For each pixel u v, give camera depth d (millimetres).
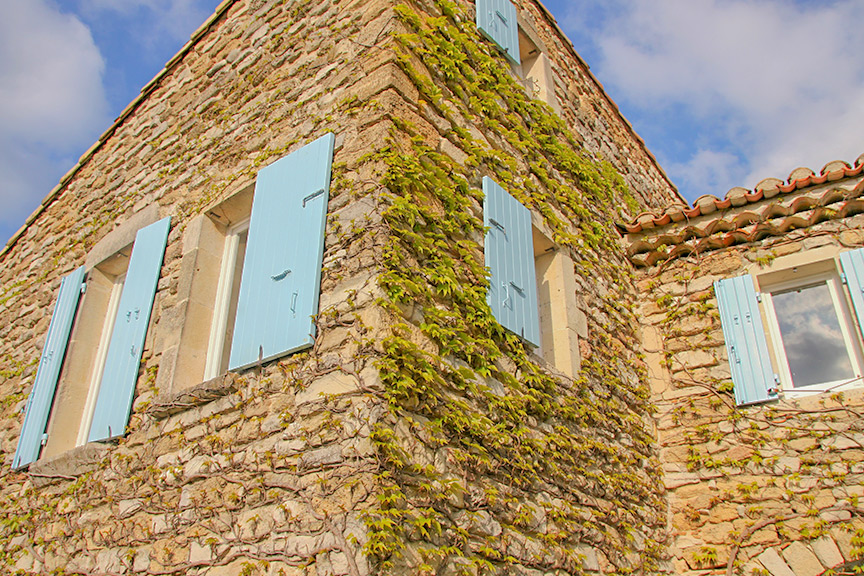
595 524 4520
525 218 5109
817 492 4969
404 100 4383
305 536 3197
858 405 5090
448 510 3383
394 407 3303
